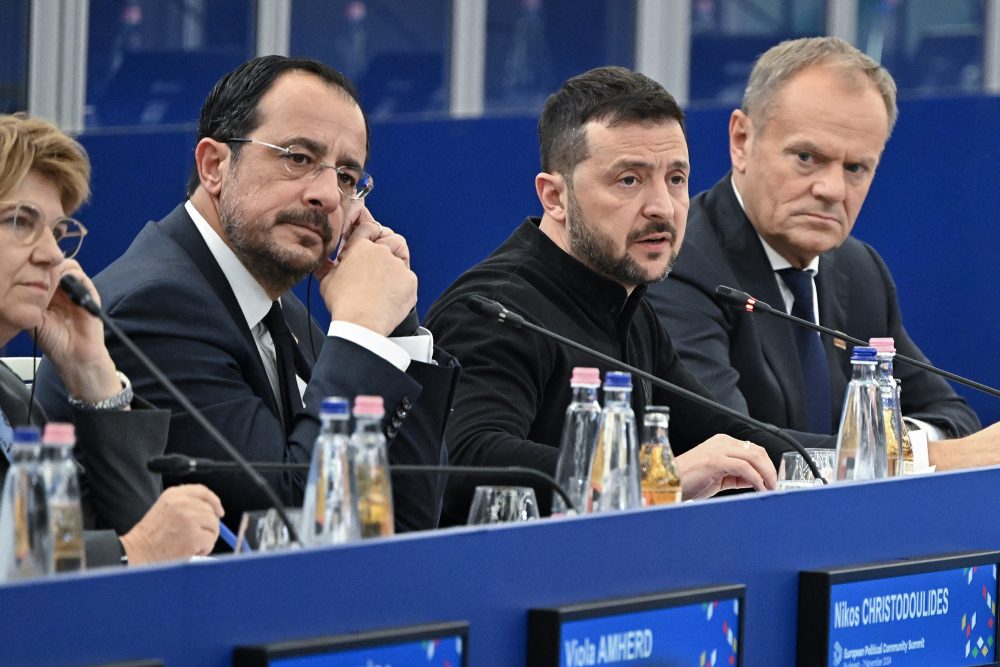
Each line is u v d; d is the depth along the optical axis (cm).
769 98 946
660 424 575
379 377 626
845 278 1002
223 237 686
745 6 2183
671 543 446
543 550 411
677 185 788
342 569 366
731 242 945
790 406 932
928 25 2131
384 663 369
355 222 697
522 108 2191
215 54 2078
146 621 331
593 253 777
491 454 699
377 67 2167
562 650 403
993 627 554
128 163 1767
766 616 477
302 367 716
